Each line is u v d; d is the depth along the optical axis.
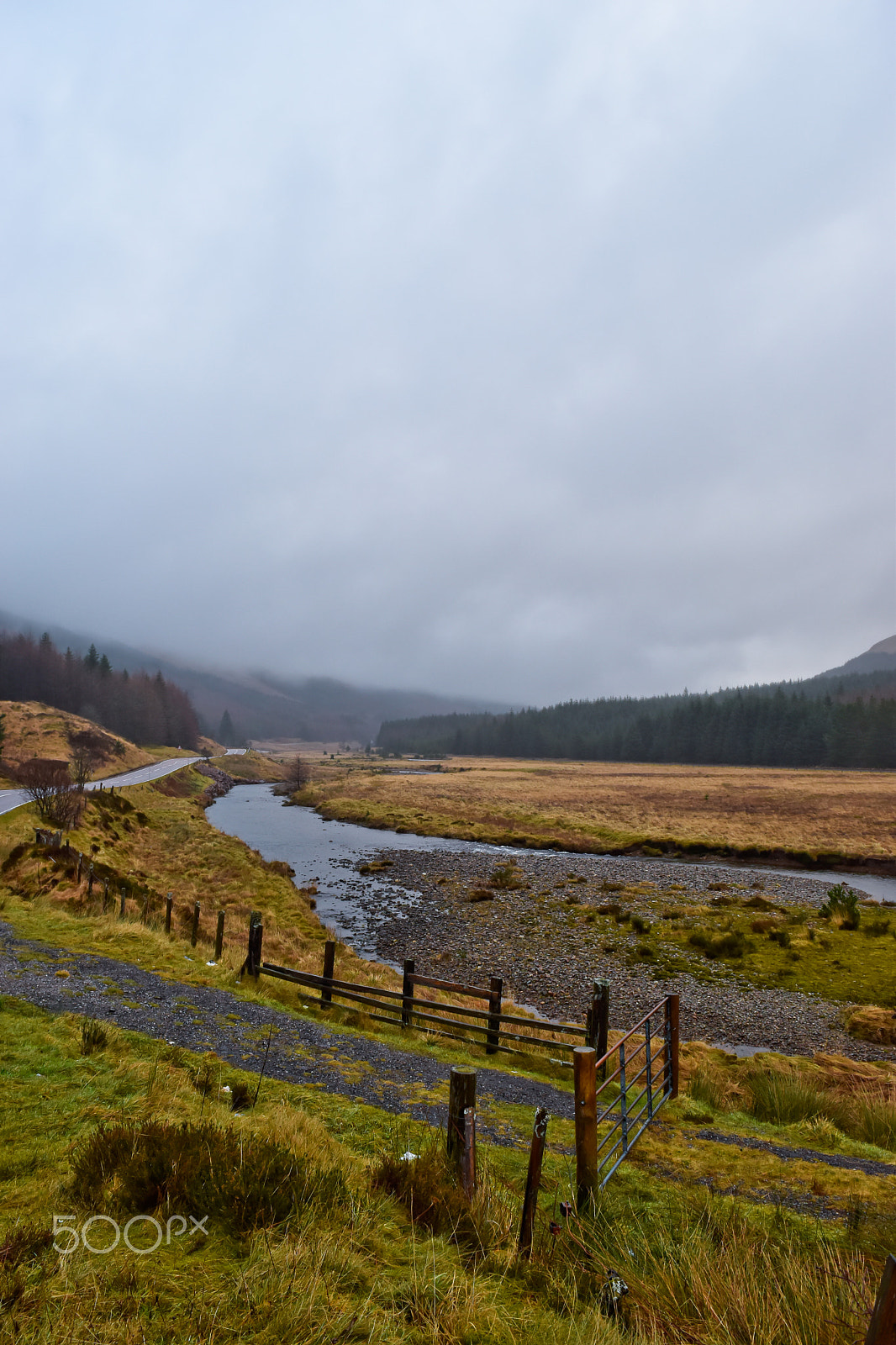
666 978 20.41
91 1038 7.81
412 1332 3.22
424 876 37.84
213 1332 2.94
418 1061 9.85
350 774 128.25
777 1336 3.55
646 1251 4.66
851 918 26.03
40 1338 2.76
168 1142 4.67
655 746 169.75
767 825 57.84
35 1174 4.57
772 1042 15.84
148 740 142.38
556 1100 9.21
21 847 23.08
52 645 134.62
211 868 32.09
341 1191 4.59
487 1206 4.79
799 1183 6.71
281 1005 11.88
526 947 23.89
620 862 44.19
